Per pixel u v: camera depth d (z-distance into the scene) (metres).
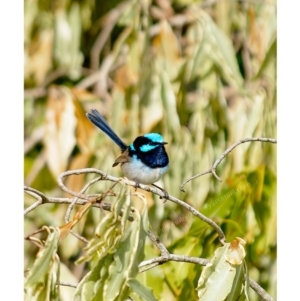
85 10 6.08
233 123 6.10
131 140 6.07
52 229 5.77
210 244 6.00
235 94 6.11
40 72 6.05
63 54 6.06
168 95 6.08
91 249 5.76
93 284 5.77
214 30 6.10
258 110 6.09
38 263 5.75
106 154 6.07
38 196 5.84
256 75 6.10
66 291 5.98
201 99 6.10
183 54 6.11
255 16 6.12
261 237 6.04
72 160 6.06
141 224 5.78
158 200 6.05
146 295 5.77
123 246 5.77
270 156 6.07
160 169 6.03
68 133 6.04
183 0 6.12
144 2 6.10
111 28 6.09
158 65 6.09
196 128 6.09
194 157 6.08
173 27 6.11
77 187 6.05
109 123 6.07
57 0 6.06
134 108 6.08
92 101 6.07
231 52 6.10
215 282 5.82
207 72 6.10
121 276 5.77
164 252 5.89
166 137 6.08
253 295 6.05
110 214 5.77
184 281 5.98
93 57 6.09
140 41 6.09
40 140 6.04
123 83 6.08
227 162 6.09
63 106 6.05
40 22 6.05
